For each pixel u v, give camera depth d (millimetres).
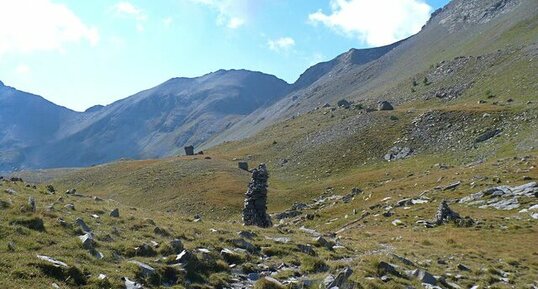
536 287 22531
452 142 115312
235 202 98562
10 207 18906
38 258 14039
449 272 23484
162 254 17781
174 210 98938
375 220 52812
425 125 131250
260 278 17125
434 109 139500
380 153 127125
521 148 91125
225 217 89312
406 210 54156
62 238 16984
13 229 16297
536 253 31469
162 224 24312
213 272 17219
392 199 63250
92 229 19719
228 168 137750
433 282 19750
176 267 16297
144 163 158125
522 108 118500
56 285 12789
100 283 13531
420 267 23359
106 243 17812
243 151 175875
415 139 126188
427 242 35062
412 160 114188
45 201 24984
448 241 35688
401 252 28562
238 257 19203
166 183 125125
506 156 89375
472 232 39562
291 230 32344
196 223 27500
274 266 19234
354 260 21719
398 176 96125
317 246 25000
